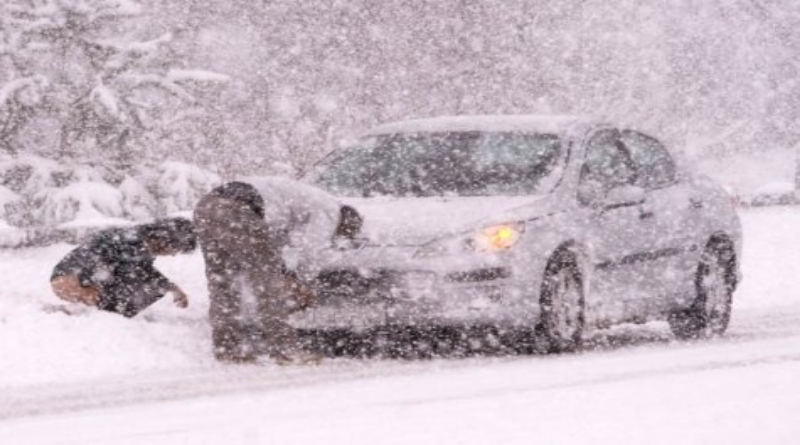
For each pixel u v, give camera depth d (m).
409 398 22.89
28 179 79.62
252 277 31.31
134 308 34.09
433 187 34.66
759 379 23.23
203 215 31.41
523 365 28.80
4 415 23.41
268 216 31.61
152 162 81.50
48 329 31.31
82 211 76.69
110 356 30.86
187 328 33.50
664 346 34.53
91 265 33.88
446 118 37.75
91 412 23.19
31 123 80.50
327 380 27.22
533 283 32.25
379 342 33.09
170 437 18.98
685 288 37.41
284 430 19.19
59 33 79.62
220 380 27.78
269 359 31.23
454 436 18.11
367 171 35.91
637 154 37.53
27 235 57.50
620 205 35.31
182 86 81.38
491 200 33.28
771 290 52.06
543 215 33.00
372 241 32.06
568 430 18.28
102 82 80.00
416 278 31.52
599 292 34.31
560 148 35.28
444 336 32.50
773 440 17.05
